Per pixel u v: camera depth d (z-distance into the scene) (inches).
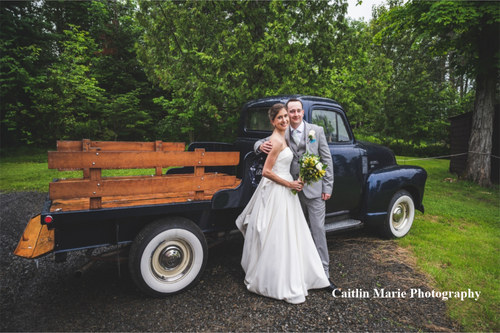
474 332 86.7
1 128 535.8
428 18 286.5
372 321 90.3
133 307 95.5
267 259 100.3
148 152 96.3
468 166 357.7
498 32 312.3
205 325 86.8
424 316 93.7
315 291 106.7
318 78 249.0
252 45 216.7
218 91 253.8
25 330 82.8
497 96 585.6
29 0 549.3
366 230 178.1
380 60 390.9
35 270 121.4
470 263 130.3
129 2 667.4
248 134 147.3
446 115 720.3
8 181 309.3
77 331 83.0
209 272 120.4
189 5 227.3
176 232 100.3
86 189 87.2
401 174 158.6
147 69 253.0
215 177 108.7
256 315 91.8
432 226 185.0
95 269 123.5
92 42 661.3
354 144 152.4
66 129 553.3
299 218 104.0
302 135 110.1
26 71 516.7
